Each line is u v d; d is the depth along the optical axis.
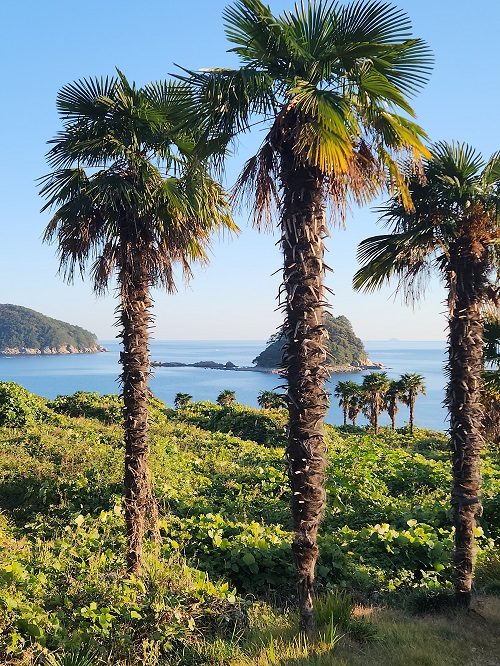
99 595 6.36
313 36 5.44
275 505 12.62
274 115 5.66
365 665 5.56
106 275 7.59
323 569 8.57
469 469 7.39
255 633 6.28
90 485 12.39
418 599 7.90
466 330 7.31
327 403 5.81
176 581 7.04
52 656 5.19
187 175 6.84
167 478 13.58
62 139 7.03
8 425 19.75
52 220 7.16
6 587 6.17
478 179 7.34
